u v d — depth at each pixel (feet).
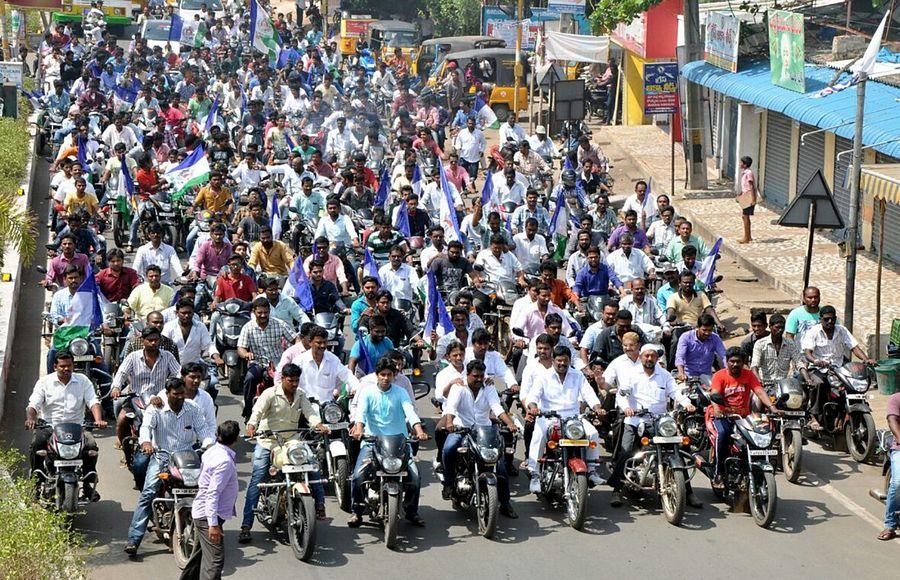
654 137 143.95
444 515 52.70
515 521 52.03
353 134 121.70
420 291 71.77
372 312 61.77
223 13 227.20
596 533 50.75
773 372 62.34
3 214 68.18
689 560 48.03
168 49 176.65
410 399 51.13
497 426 52.03
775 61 101.60
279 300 64.28
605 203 90.74
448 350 54.65
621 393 53.93
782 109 96.32
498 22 185.57
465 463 51.62
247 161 99.50
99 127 124.06
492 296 72.74
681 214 110.63
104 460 58.34
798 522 52.44
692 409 54.65
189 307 59.52
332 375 55.16
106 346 65.05
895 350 69.15
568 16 164.35
